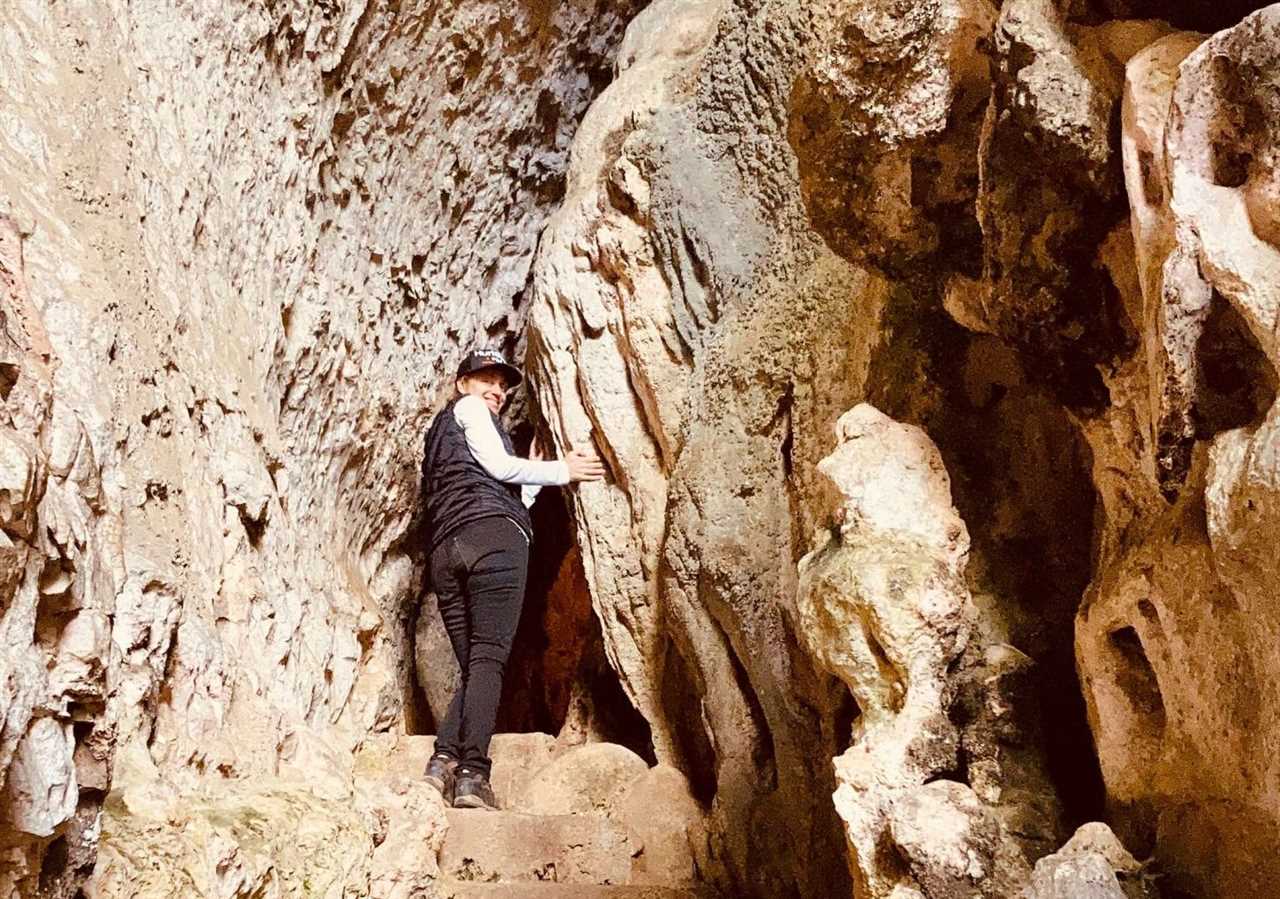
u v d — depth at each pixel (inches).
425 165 154.5
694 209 113.8
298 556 118.0
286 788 85.9
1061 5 58.4
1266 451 43.1
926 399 79.7
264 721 91.4
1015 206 61.3
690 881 103.5
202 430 97.9
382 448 149.9
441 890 94.2
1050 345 62.7
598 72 175.6
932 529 66.6
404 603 159.5
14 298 71.1
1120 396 59.9
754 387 102.1
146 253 93.1
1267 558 43.9
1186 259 47.5
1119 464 60.9
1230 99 46.5
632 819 109.0
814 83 72.2
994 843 57.9
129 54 98.3
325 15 127.6
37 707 54.8
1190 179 47.7
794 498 96.7
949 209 71.4
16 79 83.8
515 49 159.6
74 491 63.8
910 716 63.2
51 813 54.7
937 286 75.5
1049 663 68.2
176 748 79.4
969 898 56.4
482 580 118.0
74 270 79.1
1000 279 63.7
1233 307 46.8
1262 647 45.5
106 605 65.4
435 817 98.8
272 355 119.4
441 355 165.0
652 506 120.6
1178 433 50.1
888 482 68.0
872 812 61.8
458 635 121.5
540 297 134.3
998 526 74.1
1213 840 51.2
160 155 100.0
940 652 63.9
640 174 120.6
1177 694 53.3
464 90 155.7
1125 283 57.7
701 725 113.9
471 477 121.0
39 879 56.3
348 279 140.8
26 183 80.0
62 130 85.7
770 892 92.7
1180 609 51.8
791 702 93.4
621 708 148.3
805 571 70.0
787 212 105.9
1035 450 74.0
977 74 67.2
